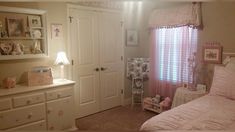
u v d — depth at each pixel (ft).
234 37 10.30
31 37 9.87
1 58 8.92
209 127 5.94
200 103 8.21
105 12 13.12
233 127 5.97
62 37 11.20
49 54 10.72
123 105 14.84
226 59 10.41
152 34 13.99
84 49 12.31
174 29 12.72
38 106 8.98
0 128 7.94
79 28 11.94
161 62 13.64
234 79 8.93
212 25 11.07
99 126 11.10
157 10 13.56
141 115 12.80
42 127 9.17
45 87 9.10
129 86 15.17
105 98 13.76
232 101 8.51
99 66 13.21
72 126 10.40
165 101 12.64
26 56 9.69
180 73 12.60
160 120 6.53
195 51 11.84
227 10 10.42
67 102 10.07
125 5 14.08
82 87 12.41
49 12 10.53
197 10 11.42
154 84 14.14
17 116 8.36
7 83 8.79
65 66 11.45
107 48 13.55
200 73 11.68
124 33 14.35
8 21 9.20
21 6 9.45
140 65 14.39
